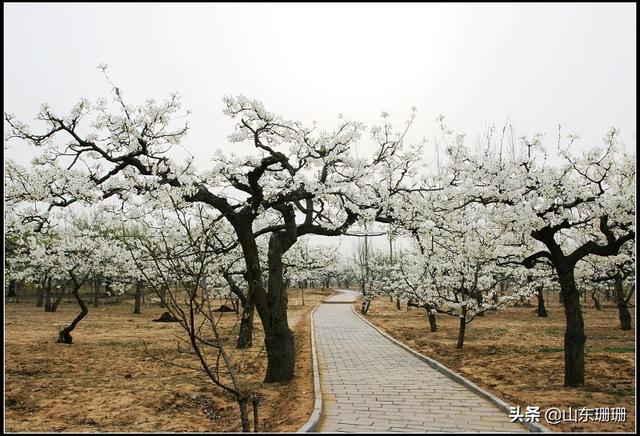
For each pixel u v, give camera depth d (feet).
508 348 49.16
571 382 31.32
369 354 47.83
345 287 329.93
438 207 36.81
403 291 75.87
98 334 66.13
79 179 30.45
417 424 23.11
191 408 29.37
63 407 28.66
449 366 40.42
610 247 30.81
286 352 35.99
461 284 52.21
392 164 38.65
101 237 52.75
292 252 75.20
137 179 31.81
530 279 68.49
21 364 42.55
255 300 35.99
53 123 31.04
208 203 34.47
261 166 33.78
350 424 23.17
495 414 24.98
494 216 32.83
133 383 35.35
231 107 36.06
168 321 84.43
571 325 31.81
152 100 32.89
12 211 33.35
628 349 46.39
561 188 30.81
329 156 35.99
